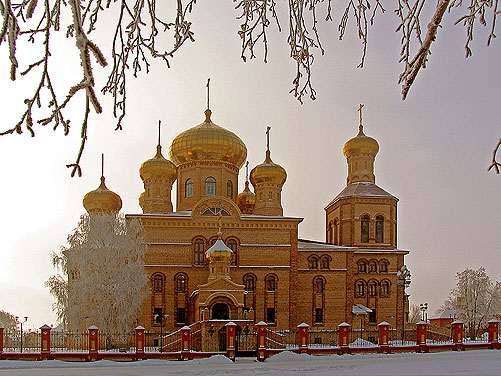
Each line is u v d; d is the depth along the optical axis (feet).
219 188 253.85
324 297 241.14
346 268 244.83
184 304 229.25
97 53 23.25
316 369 128.36
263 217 238.89
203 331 200.44
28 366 154.61
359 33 34.40
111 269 206.39
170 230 234.17
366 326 242.58
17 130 22.45
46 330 167.22
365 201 261.65
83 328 209.26
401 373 111.86
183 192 257.34
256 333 194.80
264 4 34.35
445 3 26.40
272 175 257.34
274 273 236.02
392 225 262.26
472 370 115.96
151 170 257.14
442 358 155.33
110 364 158.20
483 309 331.57
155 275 229.66
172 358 172.04
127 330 204.74
